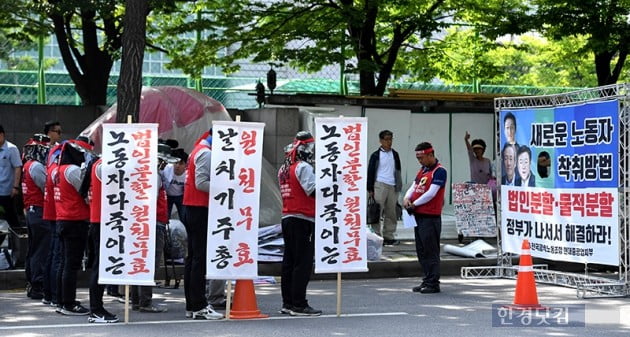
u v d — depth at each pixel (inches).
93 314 400.8
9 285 518.6
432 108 838.5
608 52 823.7
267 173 682.8
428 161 499.8
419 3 863.1
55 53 1013.2
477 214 676.1
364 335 371.9
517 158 553.9
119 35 835.4
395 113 805.9
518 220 555.5
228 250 401.7
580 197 506.6
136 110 545.6
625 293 488.7
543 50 1033.5
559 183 520.4
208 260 400.5
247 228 403.5
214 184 399.2
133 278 392.8
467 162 858.1
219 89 917.8
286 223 418.9
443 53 942.4
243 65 991.6
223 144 401.1
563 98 538.6
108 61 847.7
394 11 882.8
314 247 422.6
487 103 834.8
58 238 438.3
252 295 415.5
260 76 997.2
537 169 537.0
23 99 874.1
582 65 1101.7
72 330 382.6
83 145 420.2
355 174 417.7
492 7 863.1
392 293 504.7
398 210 684.1
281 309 436.1
